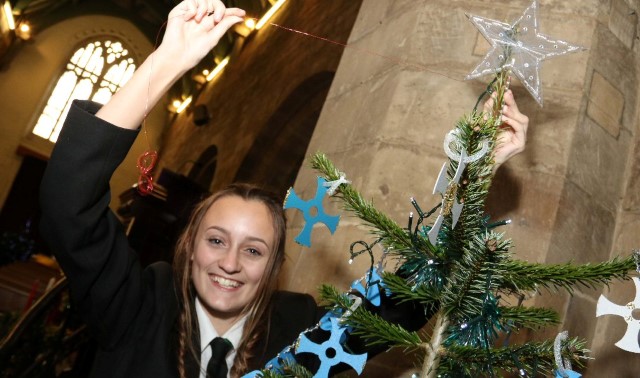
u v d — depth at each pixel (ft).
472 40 6.95
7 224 52.42
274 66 34.73
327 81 27.63
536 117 6.65
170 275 4.15
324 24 29.89
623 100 7.16
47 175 3.18
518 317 2.70
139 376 3.71
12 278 31.96
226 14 3.26
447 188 2.53
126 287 3.71
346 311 2.89
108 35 57.67
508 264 2.59
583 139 6.63
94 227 3.31
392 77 7.25
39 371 10.25
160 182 19.76
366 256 6.24
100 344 3.78
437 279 2.69
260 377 3.00
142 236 18.44
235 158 33.99
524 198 6.33
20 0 51.34
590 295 6.46
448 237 2.64
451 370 2.61
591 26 6.98
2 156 52.75
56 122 55.47
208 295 3.85
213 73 48.19
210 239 3.87
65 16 56.29
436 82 6.85
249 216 3.86
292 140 31.55
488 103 3.54
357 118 7.55
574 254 6.34
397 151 6.64
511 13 6.93
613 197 6.88
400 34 7.56
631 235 6.68
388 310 3.84
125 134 3.16
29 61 54.70
